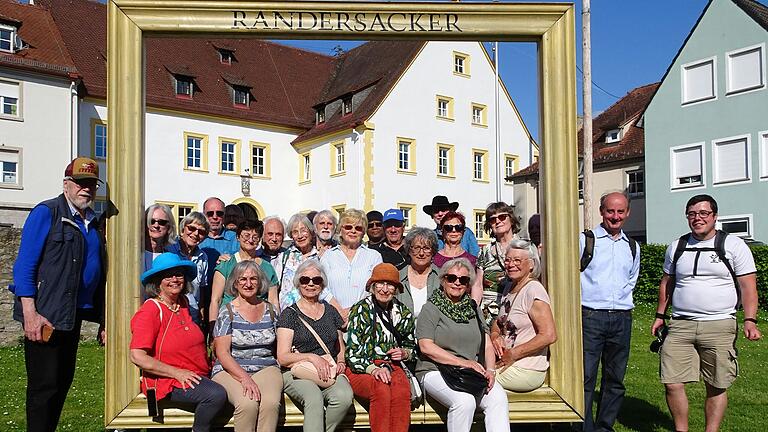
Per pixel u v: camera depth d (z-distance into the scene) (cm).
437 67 2658
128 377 466
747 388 732
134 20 478
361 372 467
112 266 466
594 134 2886
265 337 477
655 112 2441
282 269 576
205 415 442
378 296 475
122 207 470
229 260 548
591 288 527
